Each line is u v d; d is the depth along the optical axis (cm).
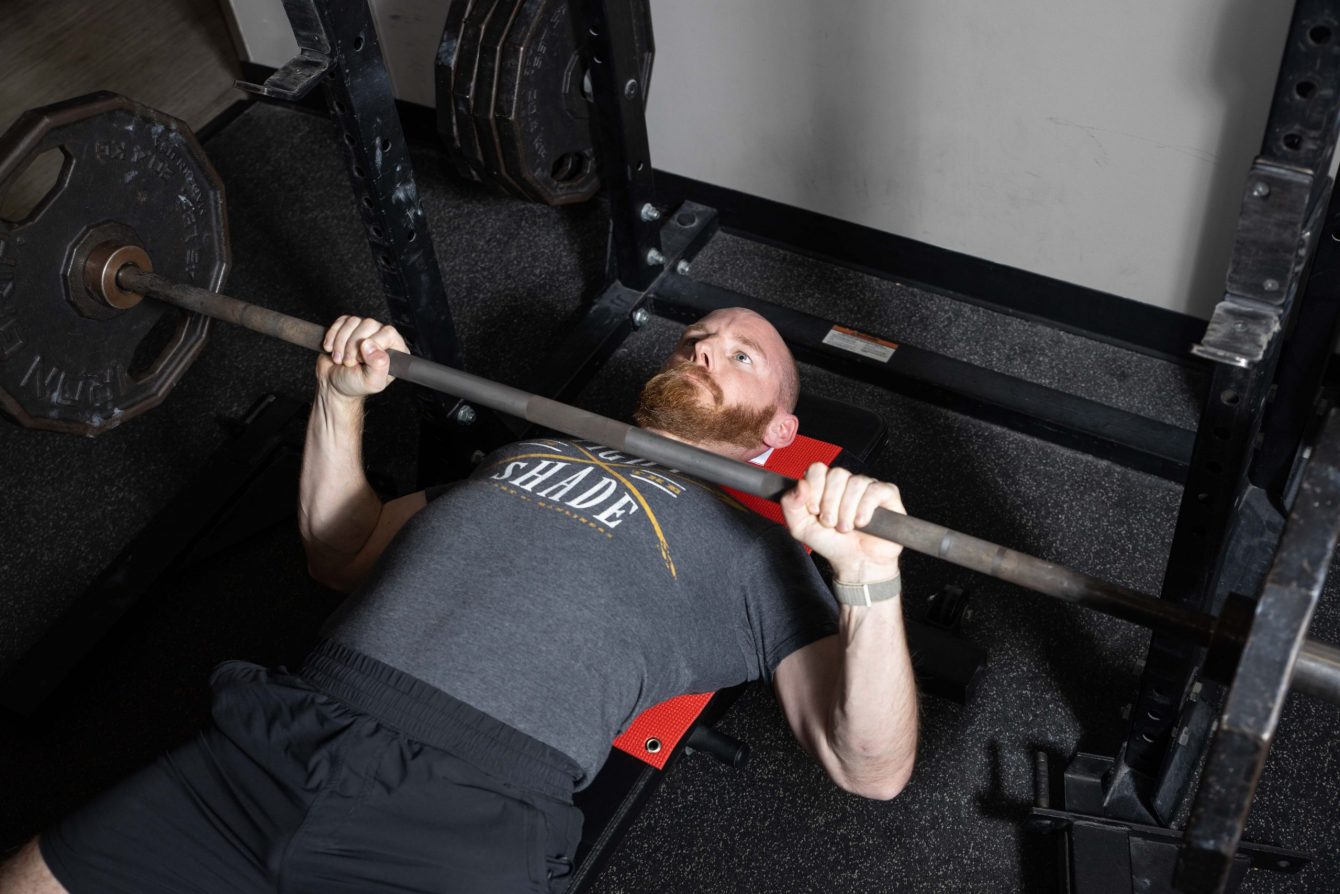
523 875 134
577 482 152
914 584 209
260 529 218
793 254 271
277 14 302
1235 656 112
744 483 134
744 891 176
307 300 268
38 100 318
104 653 204
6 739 197
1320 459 96
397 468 234
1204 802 96
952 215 245
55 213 159
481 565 144
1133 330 242
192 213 182
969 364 238
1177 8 194
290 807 133
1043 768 181
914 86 228
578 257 272
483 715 136
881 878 176
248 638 208
